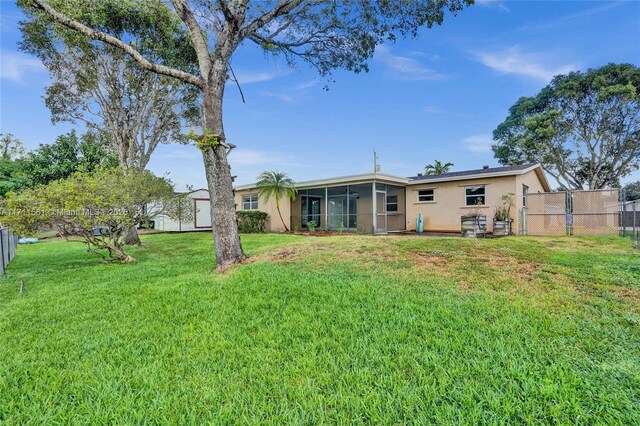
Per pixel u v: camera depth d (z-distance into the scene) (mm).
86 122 13766
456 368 2500
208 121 6656
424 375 2439
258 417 2061
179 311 4180
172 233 19922
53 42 11141
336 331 3285
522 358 2607
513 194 13500
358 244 7750
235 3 6863
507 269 5184
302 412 2090
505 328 3125
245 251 8500
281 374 2564
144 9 10719
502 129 27969
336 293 4414
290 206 18984
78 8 9062
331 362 2699
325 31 8203
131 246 12281
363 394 2248
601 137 22859
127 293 5152
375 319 3529
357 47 8562
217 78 6727
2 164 23250
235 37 6770
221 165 6715
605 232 12625
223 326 3617
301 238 12375
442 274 5020
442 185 15961
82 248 13031
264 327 3525
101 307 4512
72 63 12031
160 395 2354
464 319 3396
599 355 2594
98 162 21188
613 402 2020
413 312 3654
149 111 13234
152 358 2945
